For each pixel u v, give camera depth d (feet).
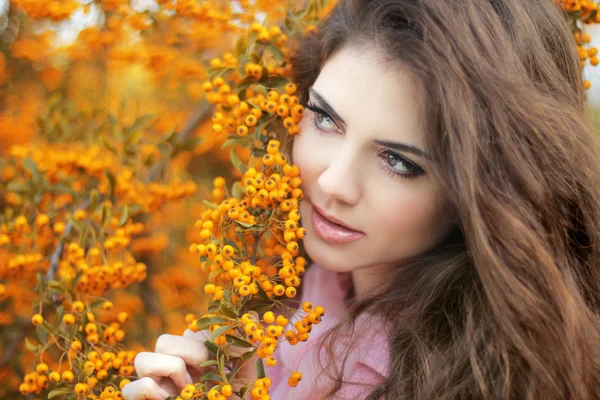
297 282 3.78
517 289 3.59
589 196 3.97
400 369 4.04
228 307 3.62
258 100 4.36
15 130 7.54
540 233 3.71
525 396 3.72
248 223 3.80
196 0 5.66
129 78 9.46
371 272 4.70
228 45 6.89
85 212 5.54
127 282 4.94
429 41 3.60
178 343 4.06
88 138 6.26
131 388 3.89
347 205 3.84
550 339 3.64
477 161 3.58
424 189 3.80
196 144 5.55
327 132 4.00
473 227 3.59
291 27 4.89
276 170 4.06
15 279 5.64
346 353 4.23
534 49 3.90
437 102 3.59
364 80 3.70
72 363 4.40
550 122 3.74
